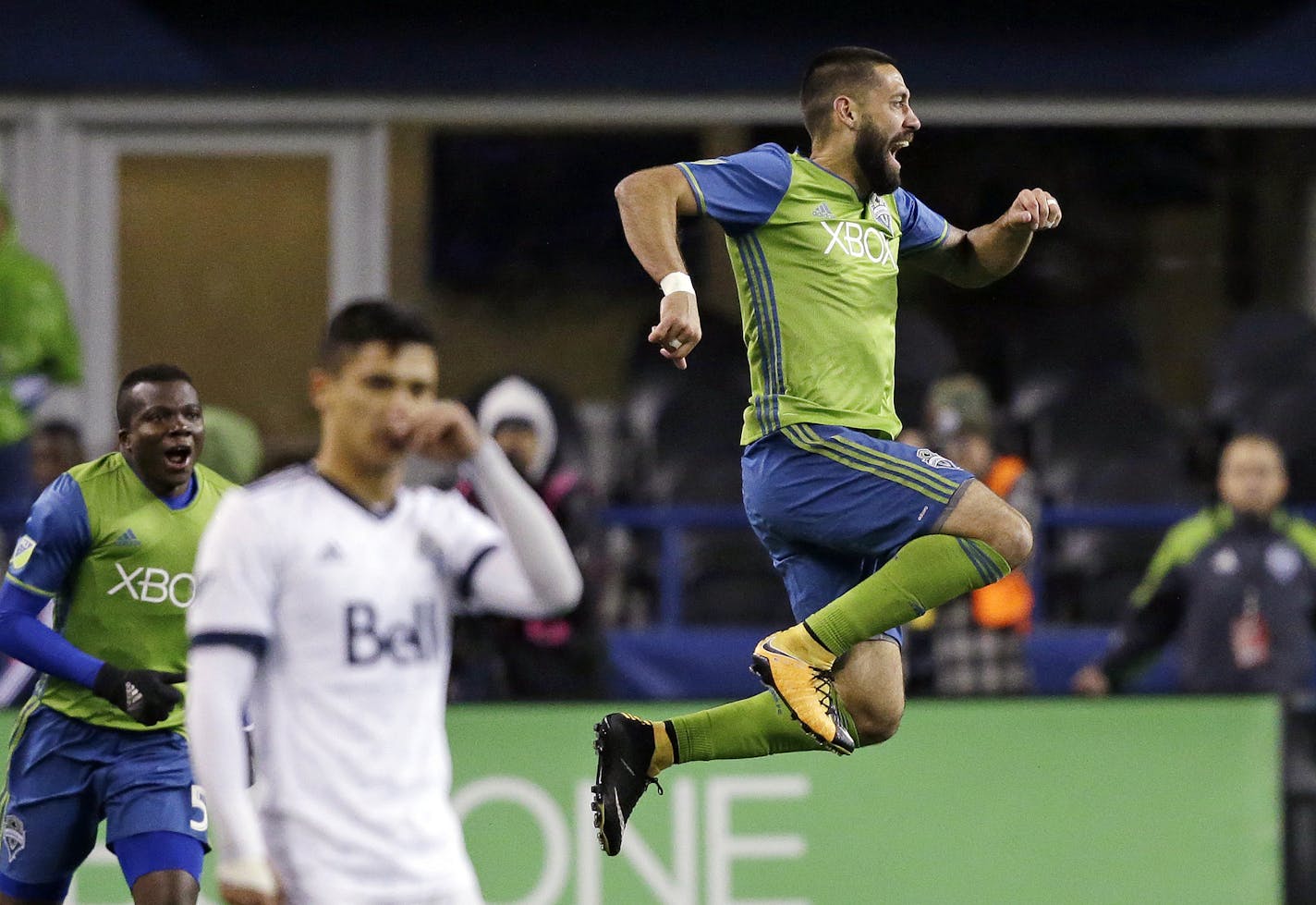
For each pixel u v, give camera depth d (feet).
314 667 40.70
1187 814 77.00
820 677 48.42
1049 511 99.55
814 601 51.42
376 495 41.91
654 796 75.56
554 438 80.84
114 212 104.58
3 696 78.43
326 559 40.88
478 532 42.22
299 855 40.24
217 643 40.06
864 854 75.97
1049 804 76.79
